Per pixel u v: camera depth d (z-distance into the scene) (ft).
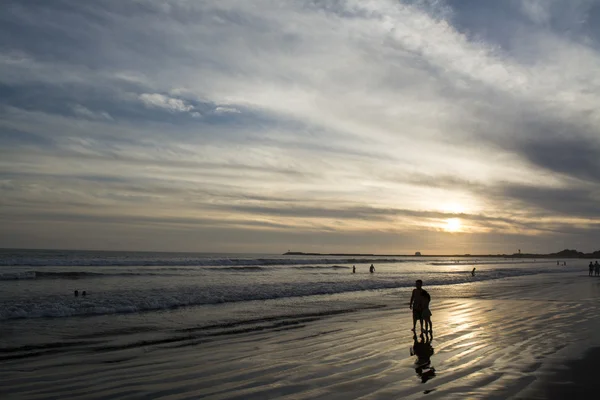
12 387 23.31
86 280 102.06
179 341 36.86
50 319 48.16
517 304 66.18
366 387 22.68
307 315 53.93
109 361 29.43
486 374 25.07
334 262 352.28
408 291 94.07
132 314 53.06
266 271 173.68
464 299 75.25
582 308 60.44
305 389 22.44
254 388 22.81
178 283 98.17
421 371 25.95
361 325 45.83
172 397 21.52
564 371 25.71
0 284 88.02
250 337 38.81
